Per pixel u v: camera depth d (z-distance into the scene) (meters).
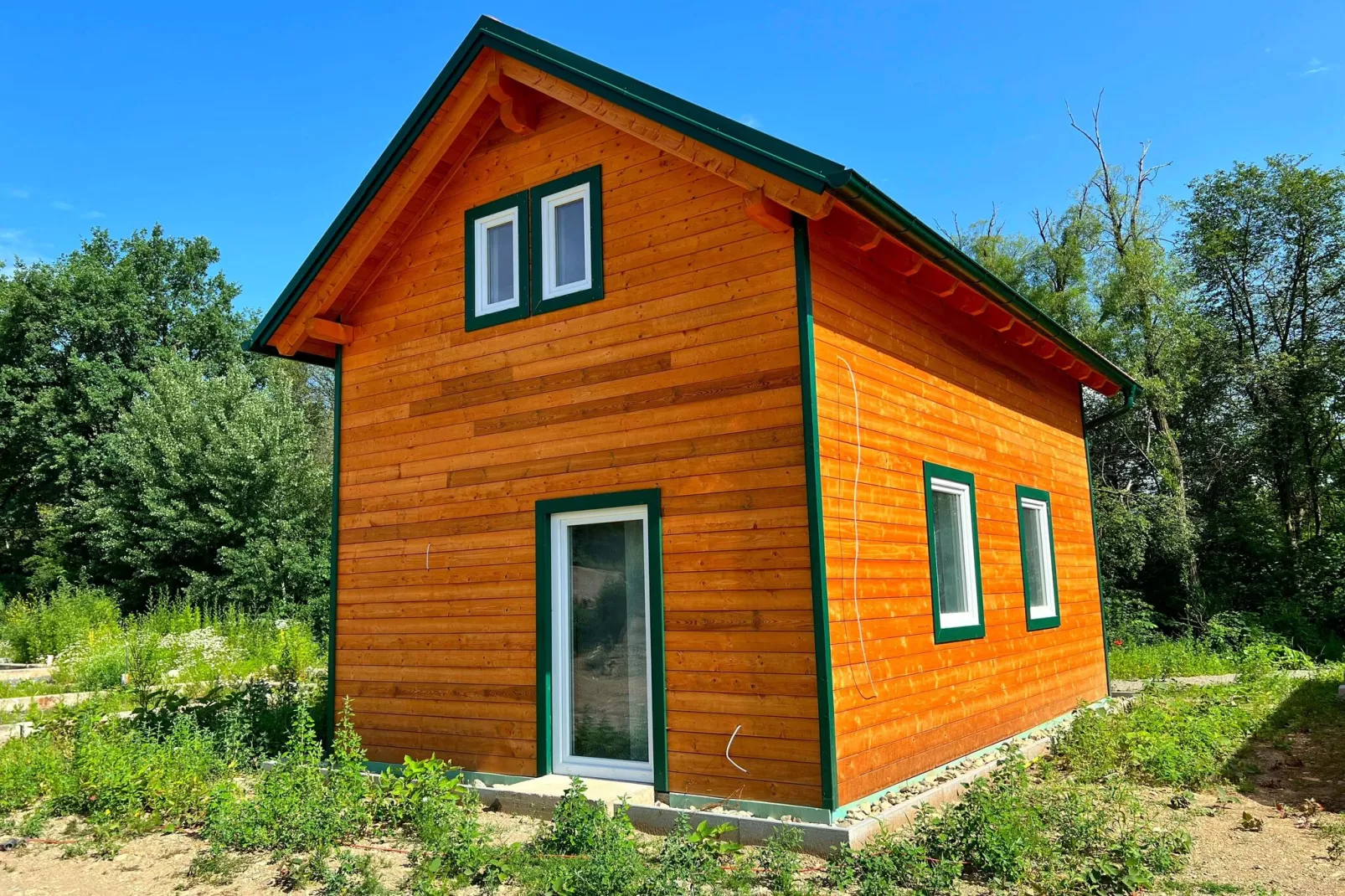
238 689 11.15
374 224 8.48
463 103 8.00
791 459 6.18
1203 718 9.41
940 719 7.30
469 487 7.94
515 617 7.51
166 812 6.96
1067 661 10.41
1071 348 10.23
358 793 6.57
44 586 29.62
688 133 6.45
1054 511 10.77
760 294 6.45
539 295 7.73
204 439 26.77
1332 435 23.48
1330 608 20.22
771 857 5.08
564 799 5.71
